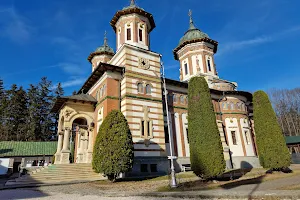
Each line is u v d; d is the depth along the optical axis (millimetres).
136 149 22250
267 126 20938
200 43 38281
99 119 25188
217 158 15922
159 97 25953
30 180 19859
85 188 15883
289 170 20469
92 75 26938
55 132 62938
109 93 24188
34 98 63281
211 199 9680
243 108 34719
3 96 60188
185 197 10414
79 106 26469
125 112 23062
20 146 37531
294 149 52188
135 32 28203
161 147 23922
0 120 55656
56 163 24281
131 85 24375
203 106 17453
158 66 27406
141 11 29000
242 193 9703
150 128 23938
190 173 21734
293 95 76938
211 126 16766
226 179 17516
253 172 21859
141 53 26578
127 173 20922
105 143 17953
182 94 30672
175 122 28625
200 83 18344
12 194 14180
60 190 15383
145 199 10461
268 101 21719
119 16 29438
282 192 9211
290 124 73688
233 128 32938
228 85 36000
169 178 18125
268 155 20312
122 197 11383
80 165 22797
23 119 59094
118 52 27047
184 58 39312
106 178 21156
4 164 32031
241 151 31969
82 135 29109
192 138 17141
